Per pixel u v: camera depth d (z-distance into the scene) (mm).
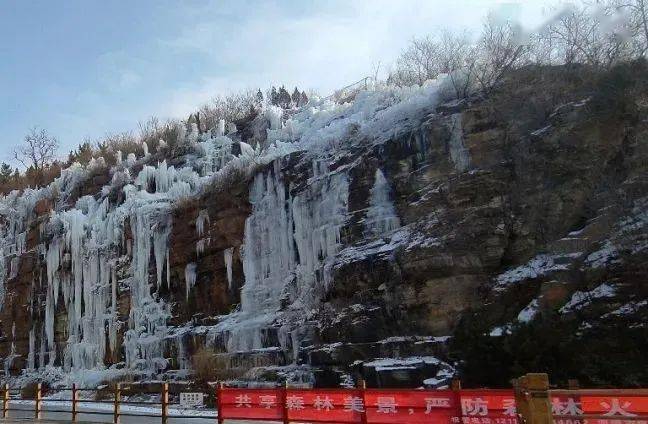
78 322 44000
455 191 24891
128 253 42156
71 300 44938
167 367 35031
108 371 38250
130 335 39000
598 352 16906
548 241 22781
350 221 28922
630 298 18359
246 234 34719
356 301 26094
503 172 24422
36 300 48156
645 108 22406
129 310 40688
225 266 35812
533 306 20188
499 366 18125
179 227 39000
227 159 51125
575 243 21188
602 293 18828
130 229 42375
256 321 31344
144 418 21797
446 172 26531
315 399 13828
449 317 23109
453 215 24531
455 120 26797
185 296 37938
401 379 21484
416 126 28406
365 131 31828
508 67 27547
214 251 36594
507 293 21672
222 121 56875
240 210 35750
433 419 11945
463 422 11539
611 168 22938
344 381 23750
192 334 34344
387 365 22219
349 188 29719
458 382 11750
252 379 27344
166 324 38000
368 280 25938
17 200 60438
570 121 23828
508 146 25266
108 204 49312
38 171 79750
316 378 25219
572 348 17031
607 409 9148
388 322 24703
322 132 35781
